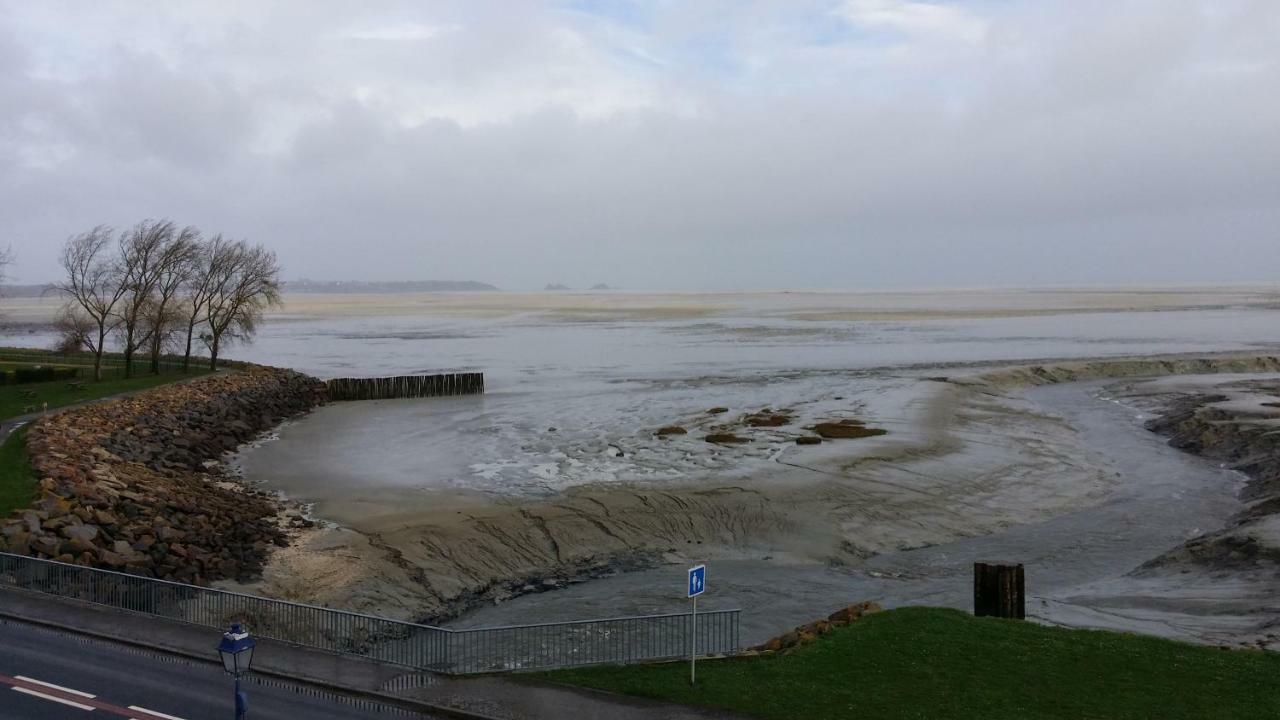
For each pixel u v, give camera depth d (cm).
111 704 1788
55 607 2348
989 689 1852
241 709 1536
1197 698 1803
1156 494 4334
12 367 7038
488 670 2016
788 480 4300
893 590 3069
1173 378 8219
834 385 7869
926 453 4912
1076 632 2195
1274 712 1738
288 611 2303
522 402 7319
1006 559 3425
